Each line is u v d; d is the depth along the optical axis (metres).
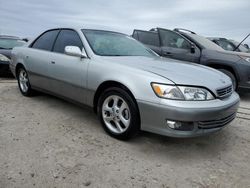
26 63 5.09
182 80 3.07
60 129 3.77
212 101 3.11
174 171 2.82
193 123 2.96
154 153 3.19
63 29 4.61
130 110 3.23
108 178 2.62
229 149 3.42
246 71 6.02
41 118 4.18
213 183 2.63
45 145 3.24
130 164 2.90
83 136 3.56
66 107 4.80
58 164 2.81
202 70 3.70
